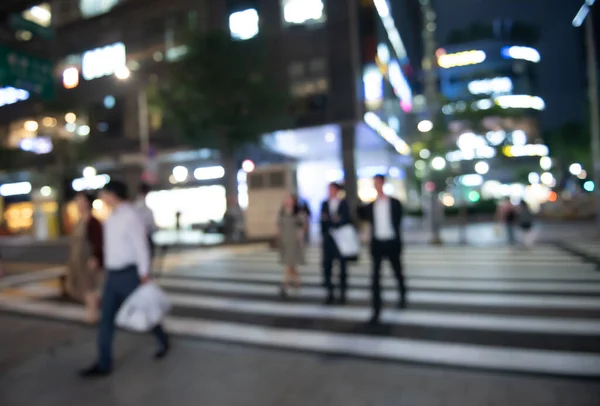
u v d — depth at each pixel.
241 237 19.48
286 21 23.80
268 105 17.41
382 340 4.77
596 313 5.55
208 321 5.91
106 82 29.27
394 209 5.45
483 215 35.50
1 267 11.10
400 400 3.31
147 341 5.08
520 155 48.66
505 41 60.72
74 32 30.45
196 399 3.50
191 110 16.95
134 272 4.13
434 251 13.19
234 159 19.75
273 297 7.35
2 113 30.72
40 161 30.23
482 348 4.38
